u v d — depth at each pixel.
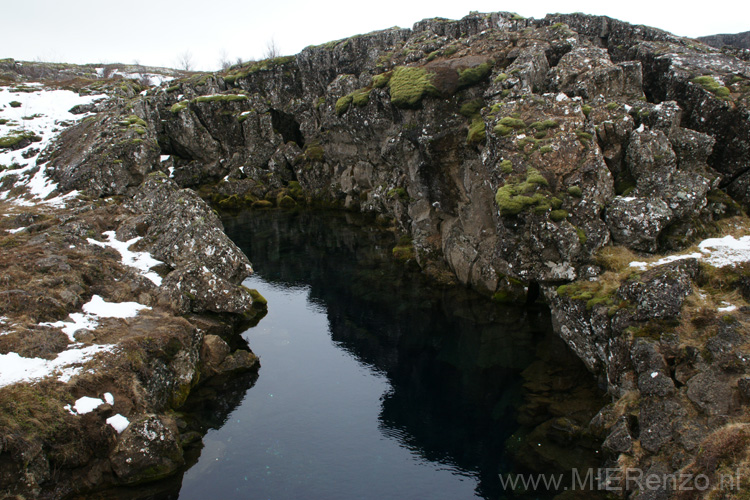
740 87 23.62
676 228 19.80
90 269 21.69
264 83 62.94
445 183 30.11
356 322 26.03
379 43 54.19
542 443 15.59
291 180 59.06
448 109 29.86
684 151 21.89
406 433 16.91
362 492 14.09
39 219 28.03
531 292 26.59
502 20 39.06
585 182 20.69
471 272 28.88
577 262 20.02
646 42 29.48
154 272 23.94
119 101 52.81
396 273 33.03
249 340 23.97
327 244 40.53
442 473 14.87
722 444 11.52
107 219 29.62
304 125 59.81
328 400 19.00
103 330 17.91
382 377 20.77
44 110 53.25
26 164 42.97
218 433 16.67
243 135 59.72
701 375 13.30
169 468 14.43
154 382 16.88
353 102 39.94
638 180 21.14
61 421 13.56
